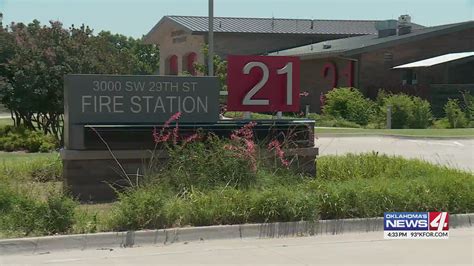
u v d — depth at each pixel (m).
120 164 11.19
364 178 11.70
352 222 9.52
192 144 11.11
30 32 21.70
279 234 9.16
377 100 34.03
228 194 9.65
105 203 10.81
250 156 10.84
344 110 33.22
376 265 7.54
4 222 8.49
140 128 11.25
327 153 19.22
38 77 20.44
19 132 20.27
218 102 12.08
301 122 12.12
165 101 11.75
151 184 10.28
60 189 11.18
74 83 11.23
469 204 10.29
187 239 8.73
